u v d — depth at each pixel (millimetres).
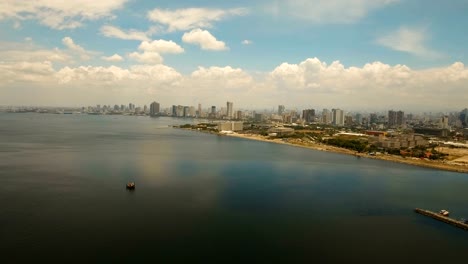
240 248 88438
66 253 82188
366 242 95188
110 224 100188
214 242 91125
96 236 91812
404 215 118812
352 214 117312
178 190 139625
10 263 77188
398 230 104750
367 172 197750
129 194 131500
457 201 137750
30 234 91688
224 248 88125
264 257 84500
